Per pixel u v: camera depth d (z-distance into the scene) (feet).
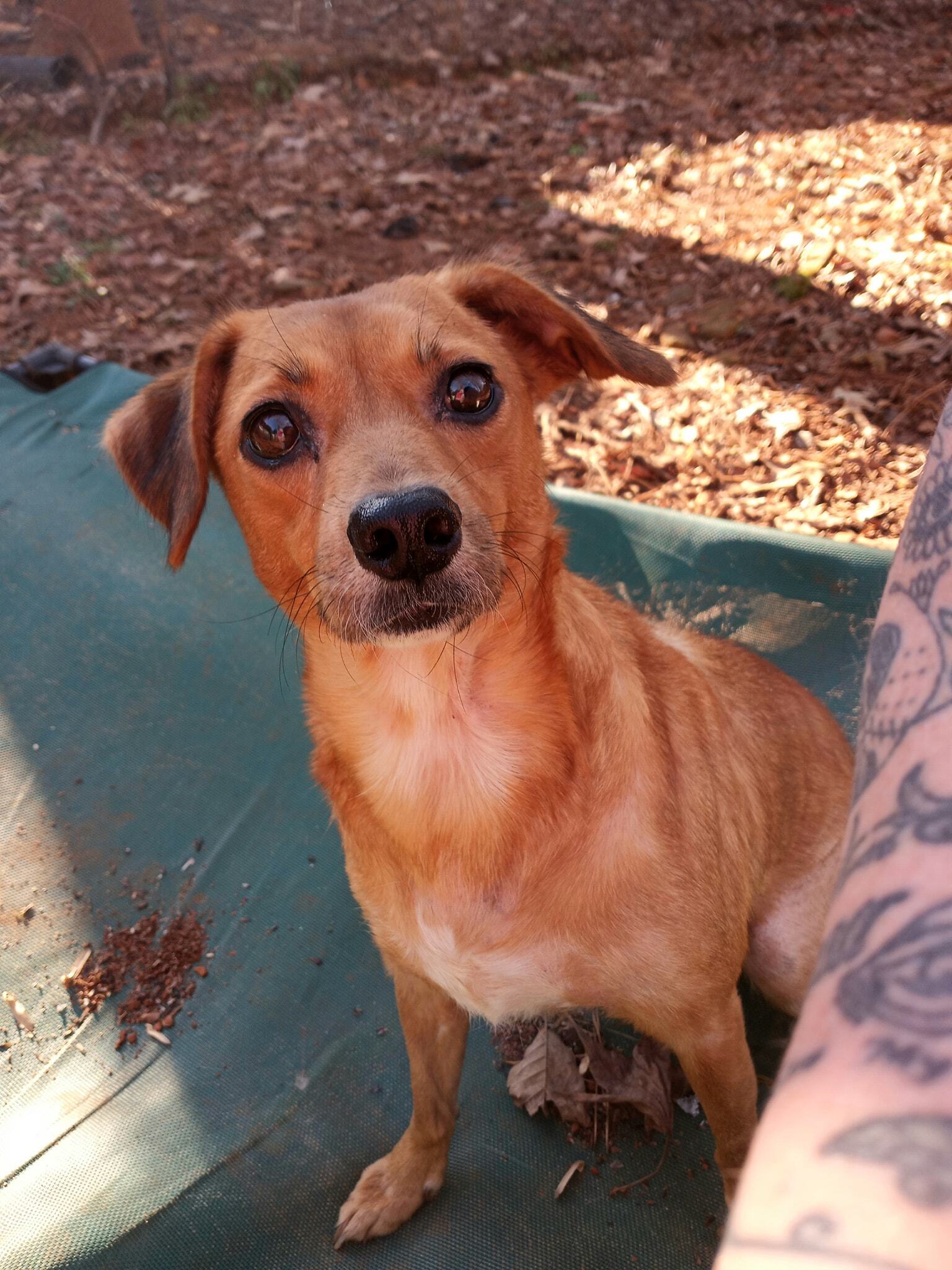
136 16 4.41
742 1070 0.94
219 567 1.80
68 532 1.89
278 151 3.66
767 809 1.07
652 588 1.64
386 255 2.93
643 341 2.35
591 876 0.87
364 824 0.95
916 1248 0.17
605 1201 1.03
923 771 0.26
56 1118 1.15
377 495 0.77
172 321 2.75
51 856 1.44
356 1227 1.02
